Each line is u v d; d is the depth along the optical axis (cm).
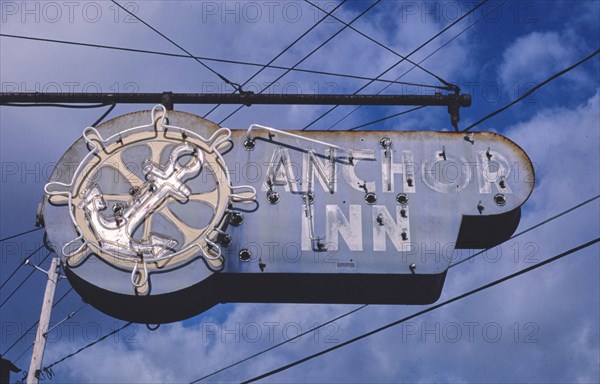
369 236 1349
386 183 1383
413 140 1412
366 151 1404
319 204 1370
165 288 1317
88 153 1406
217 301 1370
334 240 1346
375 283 1343
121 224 1344
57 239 1352
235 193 1375
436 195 1377
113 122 1429
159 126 1416
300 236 1350
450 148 1405
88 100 1409
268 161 1399
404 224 1356
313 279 1337
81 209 1362
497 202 1370
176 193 1365
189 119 1427
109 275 1323
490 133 1412
